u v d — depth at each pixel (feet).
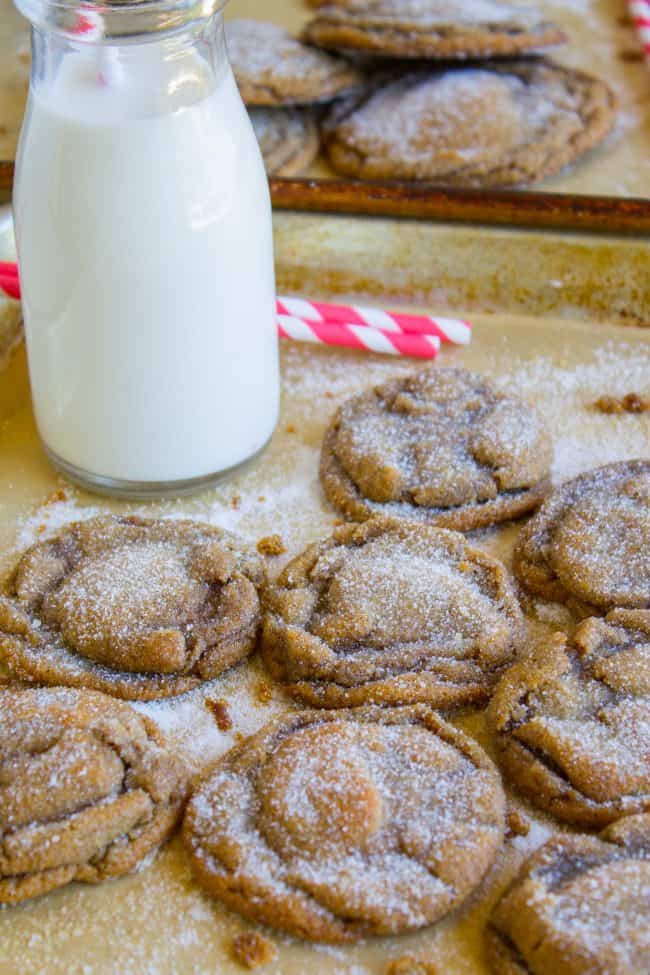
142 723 1.58
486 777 1.53
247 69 2.37
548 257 2.07
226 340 1.73
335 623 1.63
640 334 2.04
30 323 1.73
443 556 1.70
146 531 1.73
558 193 2.11
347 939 1.46
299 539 1.77
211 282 1.69
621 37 2.60
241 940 1.48
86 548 1.72
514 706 1.58
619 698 1.58
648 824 1.50
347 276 2.11
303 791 1.51
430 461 1.79
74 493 1.82
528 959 1.44
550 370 1.99
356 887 1.46
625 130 2.39
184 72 1.65
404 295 2.11
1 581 1.72
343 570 1.68
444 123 2.31
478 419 1.84
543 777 1.54
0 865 1.48
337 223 2.10
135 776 1.53
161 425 1.75
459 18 2.42
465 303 2.10
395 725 1.57
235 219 1.69
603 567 1.68
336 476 1.81
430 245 2.09
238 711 1.63
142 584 1.66
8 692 1.58
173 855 1.53
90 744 1.53
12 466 1.85
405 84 2.40
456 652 1.63
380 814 1.50
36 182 1.66
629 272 2.06
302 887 1.47
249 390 1.78
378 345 1.97
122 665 1.62
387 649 1.63
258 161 1.73
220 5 1.63
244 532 1.78
